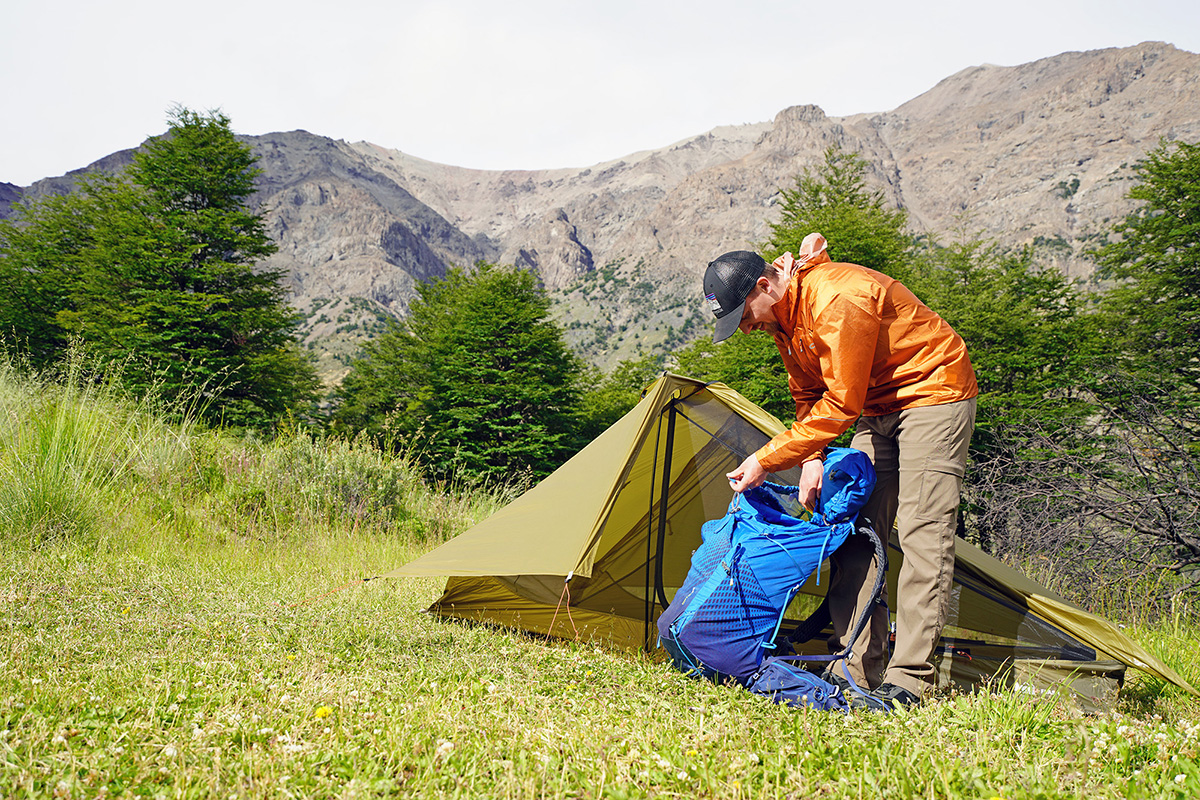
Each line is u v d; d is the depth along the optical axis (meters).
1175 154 20.48
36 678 2.19
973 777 1.64
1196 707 2.95
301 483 7.74
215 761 1.60
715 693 2.49
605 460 3.66
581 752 1.78
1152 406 7.71
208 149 25.23
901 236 25.83
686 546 4.18
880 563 2.64
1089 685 3.04
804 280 2.75
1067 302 20.78
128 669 2.42
